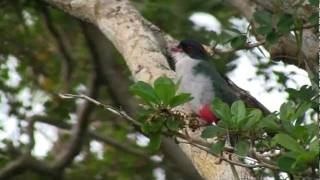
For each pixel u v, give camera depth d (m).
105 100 19.45
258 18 9.27
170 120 7.44
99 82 17.72
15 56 17.34
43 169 16.84
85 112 17.14
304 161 6.77
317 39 10.23
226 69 14.22
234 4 12.25
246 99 11.42
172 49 12.03
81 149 17.84
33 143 16.94
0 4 16.41
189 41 11.99
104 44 17.70
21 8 16.52
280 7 9.30
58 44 17.09
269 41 9.21
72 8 11.48
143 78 9.95
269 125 7.31
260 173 8.26
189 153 8.77
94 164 18.27
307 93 8.16
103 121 18.88
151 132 7.48
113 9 11.09
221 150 7.27
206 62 11.70
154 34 11.38
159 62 10.05
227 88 11.45
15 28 17.11
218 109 7.41
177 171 17.95
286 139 6.93
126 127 18.47
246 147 7.19
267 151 7.43
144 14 16.23
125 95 17.83
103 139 17.80
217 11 16.67
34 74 17.64
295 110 7.52
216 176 8.33
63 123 17.83
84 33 17.50
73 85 18.45
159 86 7.46
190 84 11.43
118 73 17.91
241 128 7.30
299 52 9.55
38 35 17.75
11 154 17.20
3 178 16.52
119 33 10.72
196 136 8.62
